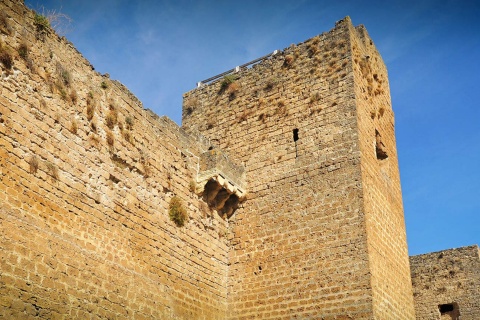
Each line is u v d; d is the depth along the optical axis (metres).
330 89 26.80
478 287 40.28
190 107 31.38
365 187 24.25
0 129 16.95
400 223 27.45
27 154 17.61
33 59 18.73
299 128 26.84
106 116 21.20
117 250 20.14
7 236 16.22
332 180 24.73
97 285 18.86
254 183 26.92
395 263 25.28
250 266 25.27
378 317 21.88
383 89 30.20
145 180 22.44
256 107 28.81
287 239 24.78
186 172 24.97
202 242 24.69
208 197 25.88
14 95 17.69
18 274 16.23
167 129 24.55
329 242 23.64
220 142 29.19
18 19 18.61
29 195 17.31
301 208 25.00
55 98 19.16
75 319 17.70
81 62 20.86
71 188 18.92
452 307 41.16
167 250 22.58
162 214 22.89
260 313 24.12
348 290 22.41
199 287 23.77
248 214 26.39
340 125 25.70
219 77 31.50
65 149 19.06
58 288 17.39
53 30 19.92
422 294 42.06
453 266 41.78
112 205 20.48
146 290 20.92
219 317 24.44
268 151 27.31
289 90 28.06
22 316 16.05
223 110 30.03
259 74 29.61
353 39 27.77
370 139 26.47
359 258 22.70
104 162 20.61
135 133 22.50
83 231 18.95
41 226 17.42
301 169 25.81
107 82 21.73
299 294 23.45
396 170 29.05
